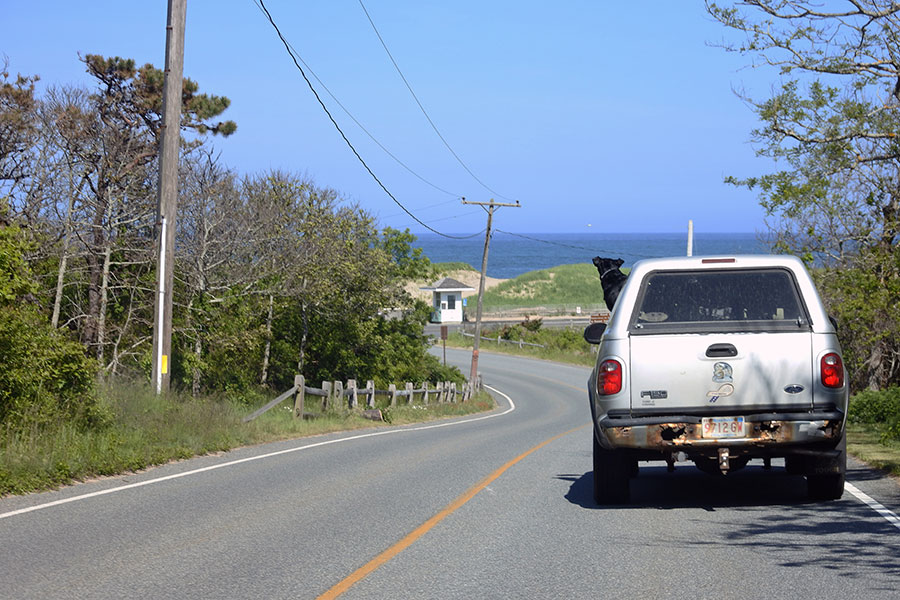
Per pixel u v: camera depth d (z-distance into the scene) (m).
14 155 28.09
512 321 116.94
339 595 7.70
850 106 16.53
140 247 30.78
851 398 28.17
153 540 9.96
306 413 27.98
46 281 29.73
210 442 19.67
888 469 15.30
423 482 14.77
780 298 11.32
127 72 32.41
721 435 10.77
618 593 7.70
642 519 11.15
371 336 44.19
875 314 25.36
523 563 8.84
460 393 54.56
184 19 23.14
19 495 12.99
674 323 11.20
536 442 24.66
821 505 11.80
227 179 32.31
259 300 37.25
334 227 39.53
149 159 30.66
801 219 26.91
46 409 16.72
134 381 24.17
